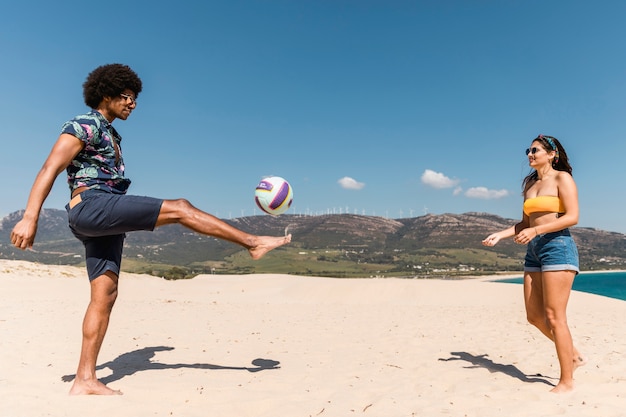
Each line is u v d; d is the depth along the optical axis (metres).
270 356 5.23
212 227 3.06
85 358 3.43
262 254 3.08
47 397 3.29
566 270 3.67
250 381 3.95
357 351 5.65
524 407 3.25
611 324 8.45
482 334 7.15
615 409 3.17
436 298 18.58
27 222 2.82
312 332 7.30
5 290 16.75
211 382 3.86
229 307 12.41
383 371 4.53
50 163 3.01
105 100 3.49
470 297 18.47
